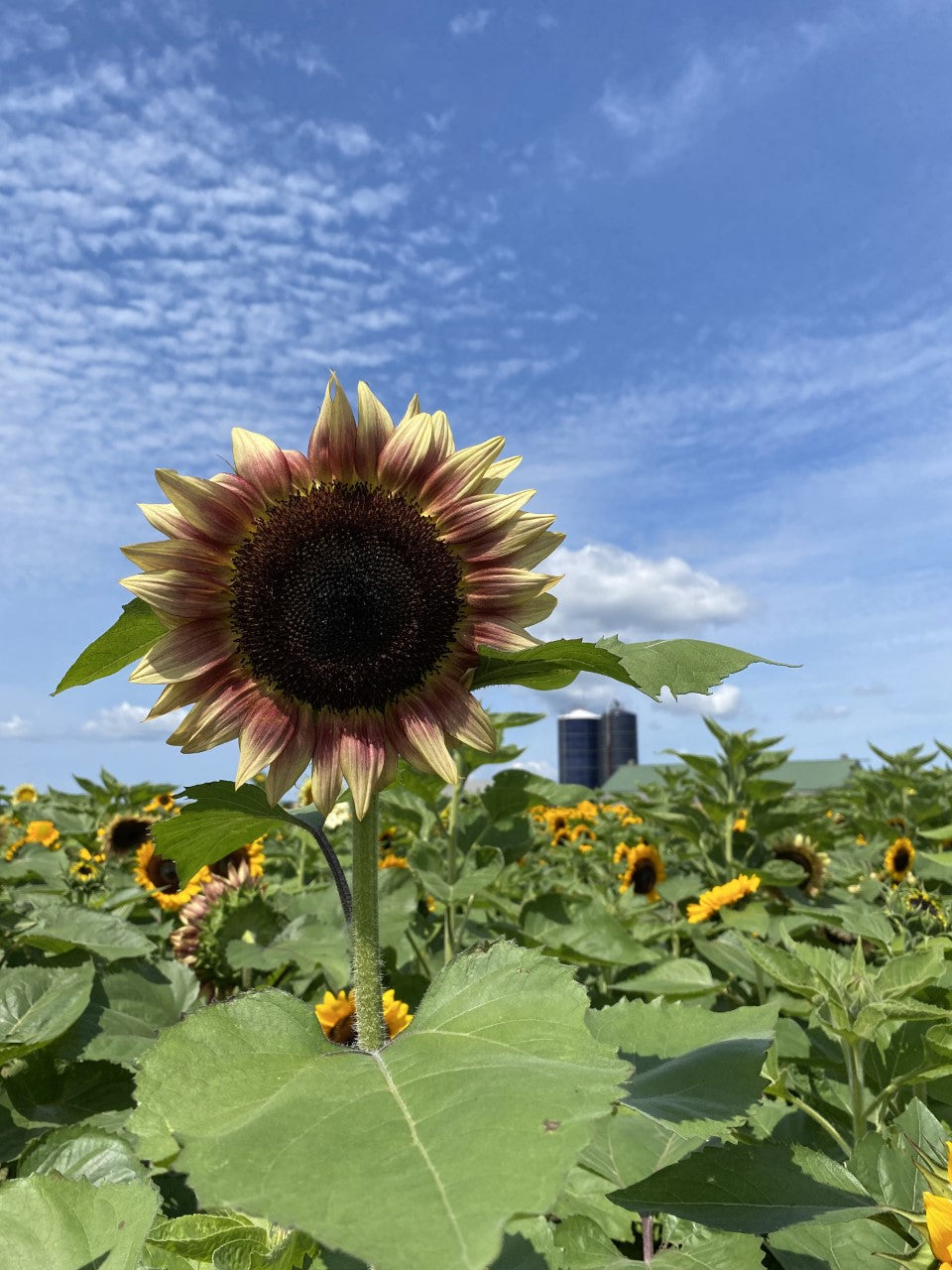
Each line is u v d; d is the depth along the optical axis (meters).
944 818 11.26
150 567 2.76
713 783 9.56
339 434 2.88
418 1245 1.27
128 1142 3.36
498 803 7.19
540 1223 2.82
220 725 2.79
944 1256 2.17
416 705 2.83
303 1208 1.37
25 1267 2.15
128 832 9.56
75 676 2.92
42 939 5.16
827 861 8.89
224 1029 2.06
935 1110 4.27
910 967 3.69
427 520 2.89
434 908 7.48
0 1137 4.11
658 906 9.60
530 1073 1.69
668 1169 2.57
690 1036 3.06
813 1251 2.81
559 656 2.50
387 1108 1.66
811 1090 4.23
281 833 11.53
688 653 2.50
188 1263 2.29
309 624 2.75
